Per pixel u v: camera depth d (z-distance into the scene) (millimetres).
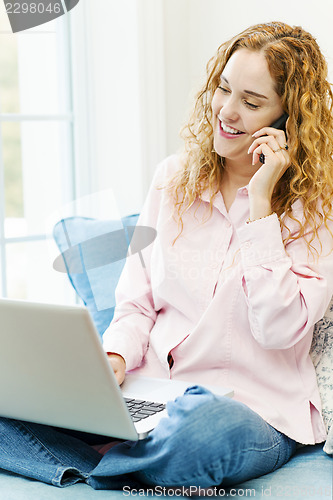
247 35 1883
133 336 1961
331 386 1865
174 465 1484
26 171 2891
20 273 2922
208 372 1885
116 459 1560
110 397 1521
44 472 1596
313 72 1873
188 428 1471
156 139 2758
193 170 1997
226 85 1872
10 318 1501
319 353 1927
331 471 1661
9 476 1645
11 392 1634
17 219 2902
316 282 1788
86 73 2875
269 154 1828
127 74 2740
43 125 2908
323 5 2320
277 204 1920
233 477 1546
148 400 1741
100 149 2895
